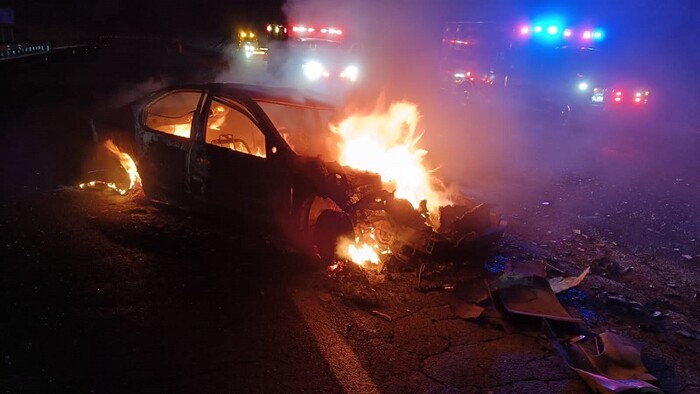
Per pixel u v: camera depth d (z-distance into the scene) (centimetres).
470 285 436
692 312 458
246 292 409
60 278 404
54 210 544
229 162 489
